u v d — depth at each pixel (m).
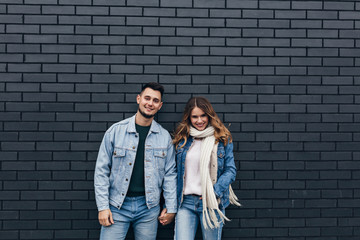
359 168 3.33
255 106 3.28
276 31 3.28
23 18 3.16
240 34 3.27
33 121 3.18
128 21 3.21
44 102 3.18
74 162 3.20
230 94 3.27
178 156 2.81
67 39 3.18
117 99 3.21
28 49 3.17
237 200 3.25
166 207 2.72
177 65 3.24
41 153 3.18
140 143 2.72
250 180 3.28
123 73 3.21
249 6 3.27
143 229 2.75
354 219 3.32
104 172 2.67
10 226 3.17
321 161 3.31
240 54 3.27
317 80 3.30
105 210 2.59
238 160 3.28
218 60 3.26
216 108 3.27
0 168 3.16
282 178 3.29
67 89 3.19
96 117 3.21
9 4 3.15
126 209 2.68
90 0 3.18
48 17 3.17
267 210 3.29
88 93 3.20
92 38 3.19
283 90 3.28
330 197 3.31
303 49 3.29
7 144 3.17
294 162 3.30
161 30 3.22
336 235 3.31
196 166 2.73
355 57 3.30
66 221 3.20
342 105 3.31
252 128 3.28
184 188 2.73
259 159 3.28
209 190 2.61
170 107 3.24
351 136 3.29
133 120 2.74
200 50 3.25
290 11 3.28
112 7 3.19
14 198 3.17
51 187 3.19
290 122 3.29
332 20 3.29
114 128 2.72
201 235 3.27
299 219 3.30
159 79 3.23
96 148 3.21
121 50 3.21
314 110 3.30
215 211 2.73
